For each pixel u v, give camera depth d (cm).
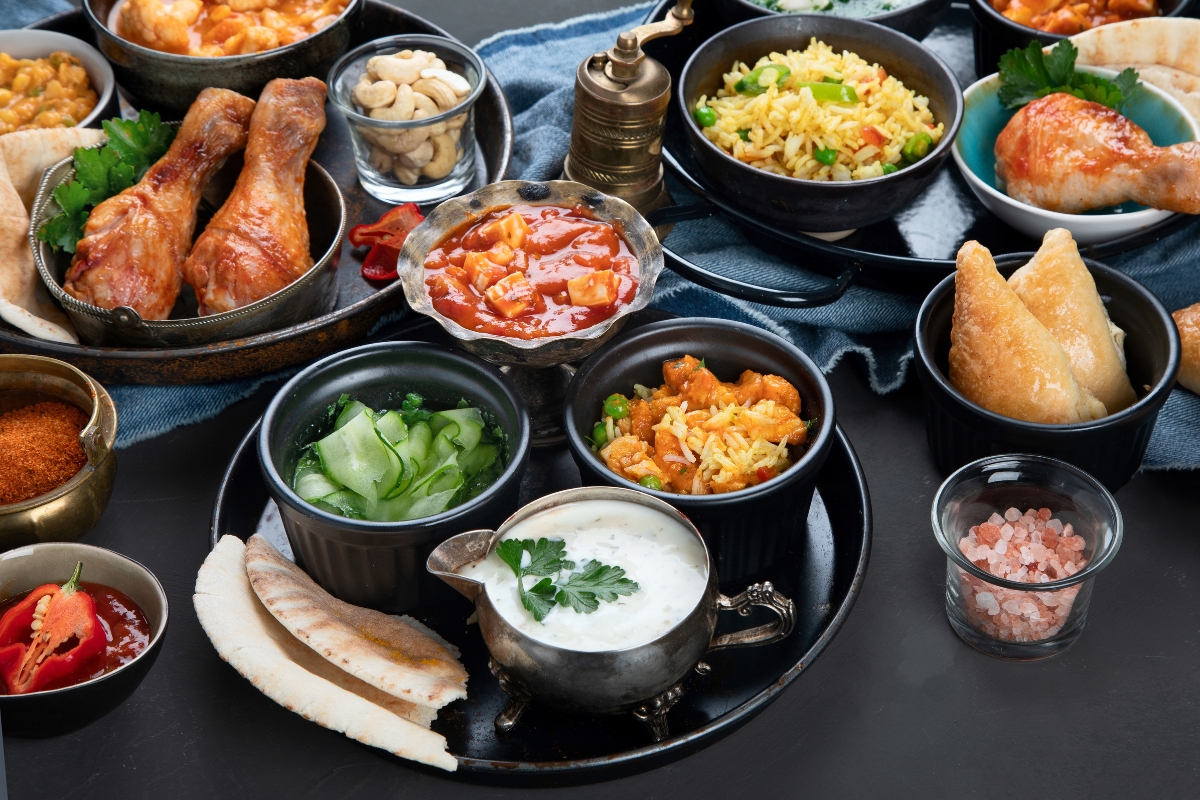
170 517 108
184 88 120
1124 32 120
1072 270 107
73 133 116
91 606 99
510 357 104
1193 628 104
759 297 112
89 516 105
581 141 115
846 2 127
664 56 127
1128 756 100
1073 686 102
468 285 105
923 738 101
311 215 119
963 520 105
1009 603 101
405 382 105
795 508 102
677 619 96
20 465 104
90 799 99
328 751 100
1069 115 114
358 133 118
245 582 100
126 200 113
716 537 101
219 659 103
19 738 100
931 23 124
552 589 96
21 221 112
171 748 100
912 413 113
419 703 96
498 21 137
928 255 117
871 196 112
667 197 119
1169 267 116
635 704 97
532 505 99
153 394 112
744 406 105
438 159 119
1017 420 104
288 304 111
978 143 121
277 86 116
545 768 96
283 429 103
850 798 99
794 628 103
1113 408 107
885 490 109
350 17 123
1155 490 109
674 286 115
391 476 102
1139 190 113
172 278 112
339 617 100
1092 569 99
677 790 99
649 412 105
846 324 114
